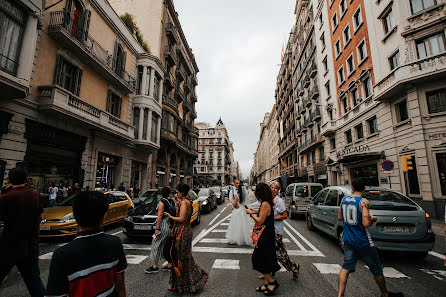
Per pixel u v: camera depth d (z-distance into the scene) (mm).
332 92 21297
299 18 33062
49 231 6121
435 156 10625
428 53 11414
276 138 56156
